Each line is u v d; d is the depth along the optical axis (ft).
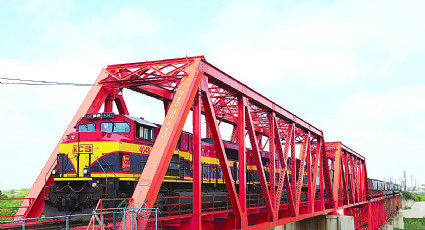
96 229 47.37
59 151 63.36
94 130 63.77
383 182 347.15
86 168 59.41
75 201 59.26
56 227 55.11
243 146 72.74
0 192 157.28
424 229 372.38
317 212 121.49
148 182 49.57
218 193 84.38
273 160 85.61
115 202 57.98
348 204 170.50
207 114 64.44
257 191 105.70
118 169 58.59
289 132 100.58
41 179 65.67
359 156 221.25
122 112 81.25
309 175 119.03
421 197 555.69
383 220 279.69
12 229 50.60
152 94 80.94
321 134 132.67
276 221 84.07
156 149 52.54
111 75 72.49
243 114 73.82
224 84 68.39
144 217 47.55
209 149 86.28
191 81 58.49
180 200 65.41
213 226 75.51
